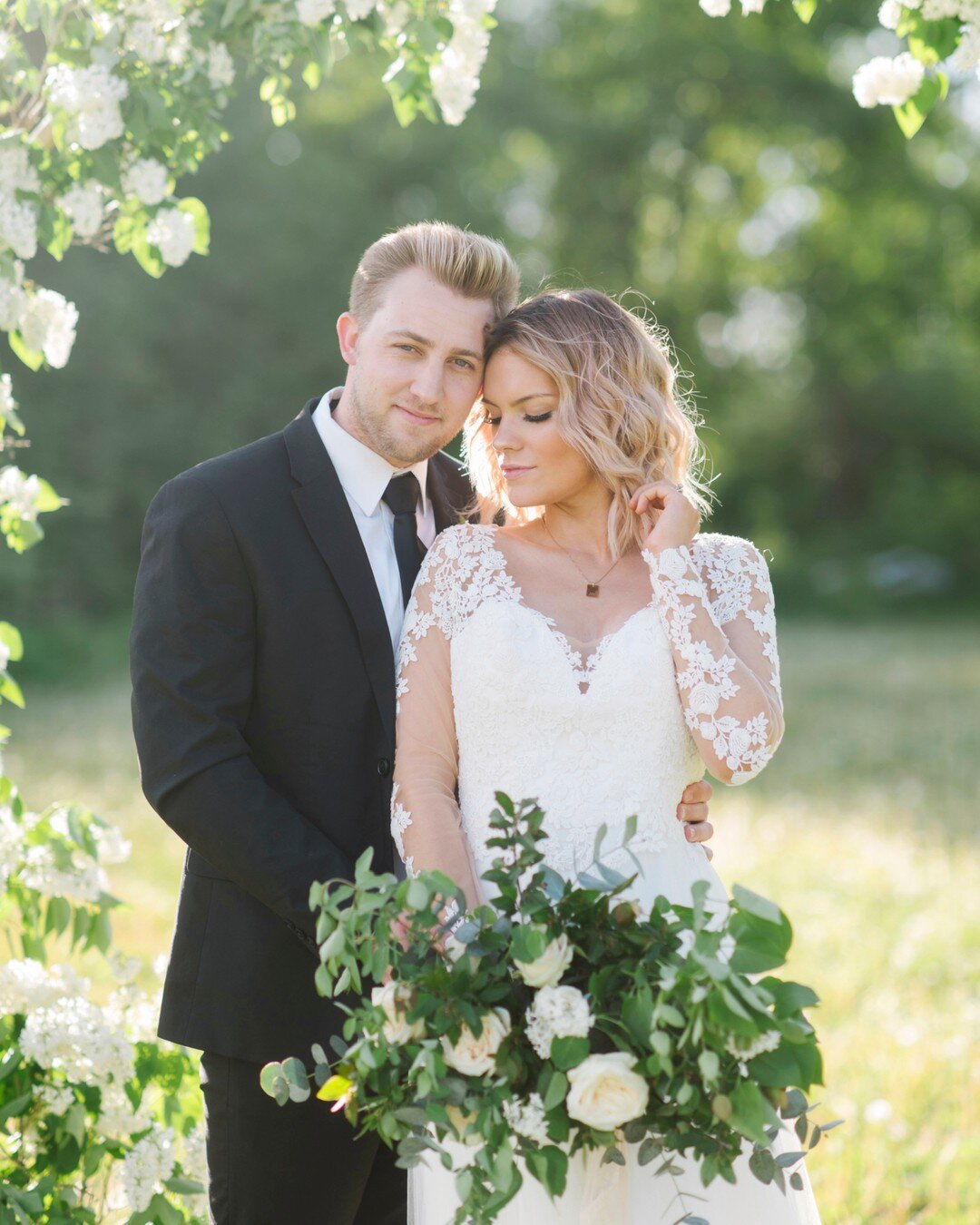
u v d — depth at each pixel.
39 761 10.10
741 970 1.90
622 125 24.50
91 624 17.95
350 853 2.57
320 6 2.70
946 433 28.94
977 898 6.92
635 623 2.44
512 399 2.53
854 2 23.33
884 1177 3.89
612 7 25.22
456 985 1.97
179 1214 2.71
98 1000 5.15
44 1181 2.64
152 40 2.63
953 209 26.09
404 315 2.54
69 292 18.58
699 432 28.23
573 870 2.34
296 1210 2.58
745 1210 2.27
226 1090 2.58
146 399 19.53
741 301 28.25
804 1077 1.90
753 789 9.79
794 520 30.11
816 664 17.53
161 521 2.55
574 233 26.05
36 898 3.01
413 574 2.72
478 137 23.62
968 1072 4.68
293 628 2.54
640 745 2.39
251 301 20.91
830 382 28.97
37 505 3.03
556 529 2.61
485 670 2.39
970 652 19.00
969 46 2.80
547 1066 1.98
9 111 2.68
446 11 2.88
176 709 2.44
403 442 2.60
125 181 2.68
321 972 2.06
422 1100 2.00
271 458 2.63
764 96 24.45
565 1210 2.21
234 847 2.39
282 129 23.09
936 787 9.80
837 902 6.91
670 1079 1.90
